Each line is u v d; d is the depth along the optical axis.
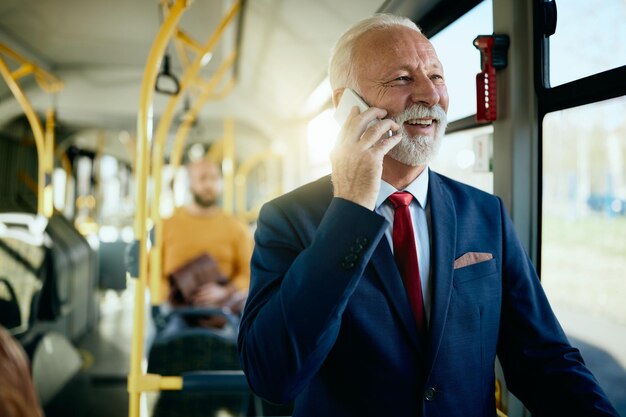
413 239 1.08
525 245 1.64
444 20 2.11
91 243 6.89
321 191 1.15
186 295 3.48
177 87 3.08
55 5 4.24
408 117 1.05
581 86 1.41
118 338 6.11
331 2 2.87
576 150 1.51
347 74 1.14
